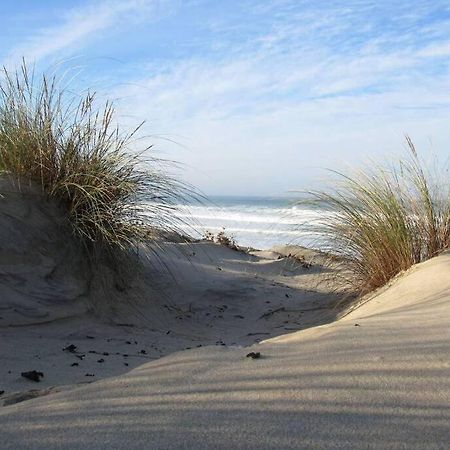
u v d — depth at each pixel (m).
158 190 5.09
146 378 2.10
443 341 2.26
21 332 3.72
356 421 1.59
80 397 1.95
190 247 8.38
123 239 4.87
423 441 1.46
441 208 5.18
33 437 1.61
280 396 1.81
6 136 4.92
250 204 63.19
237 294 6.00
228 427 1.59
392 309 3.37
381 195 5.34
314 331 2.70
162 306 5.14
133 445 1.51
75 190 4.85
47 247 4.51
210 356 2.33
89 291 4.55
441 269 4.19
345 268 5.55
